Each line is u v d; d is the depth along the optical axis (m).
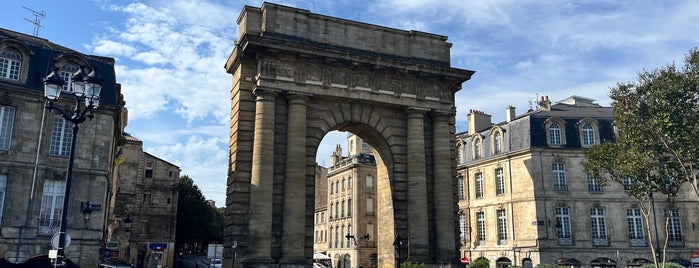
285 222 31.03
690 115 30.33
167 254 69.31
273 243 31.09
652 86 31.66
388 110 36.12
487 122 62.84
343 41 35.28
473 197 58.91
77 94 18.73
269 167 31.34
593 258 49.78
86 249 32.62
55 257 17.25
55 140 33.44
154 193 70.62
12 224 31.17
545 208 50.38
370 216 77.81
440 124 36.59
